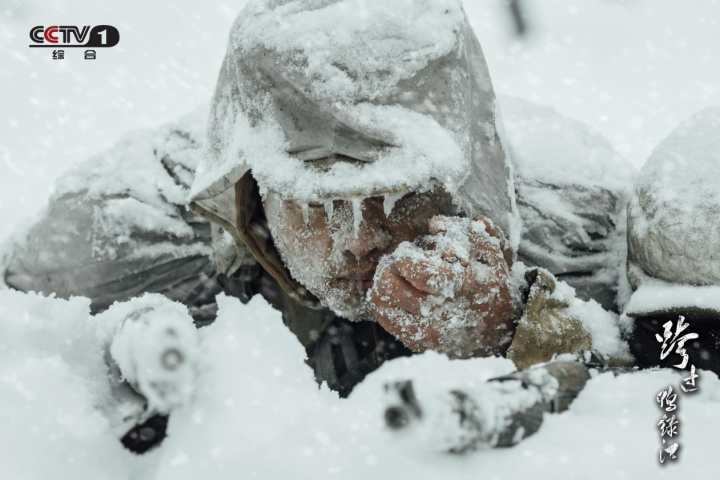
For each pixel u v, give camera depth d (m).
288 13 1.88
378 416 1.23
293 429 1.24
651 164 1.95
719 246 1.78
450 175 1.77
